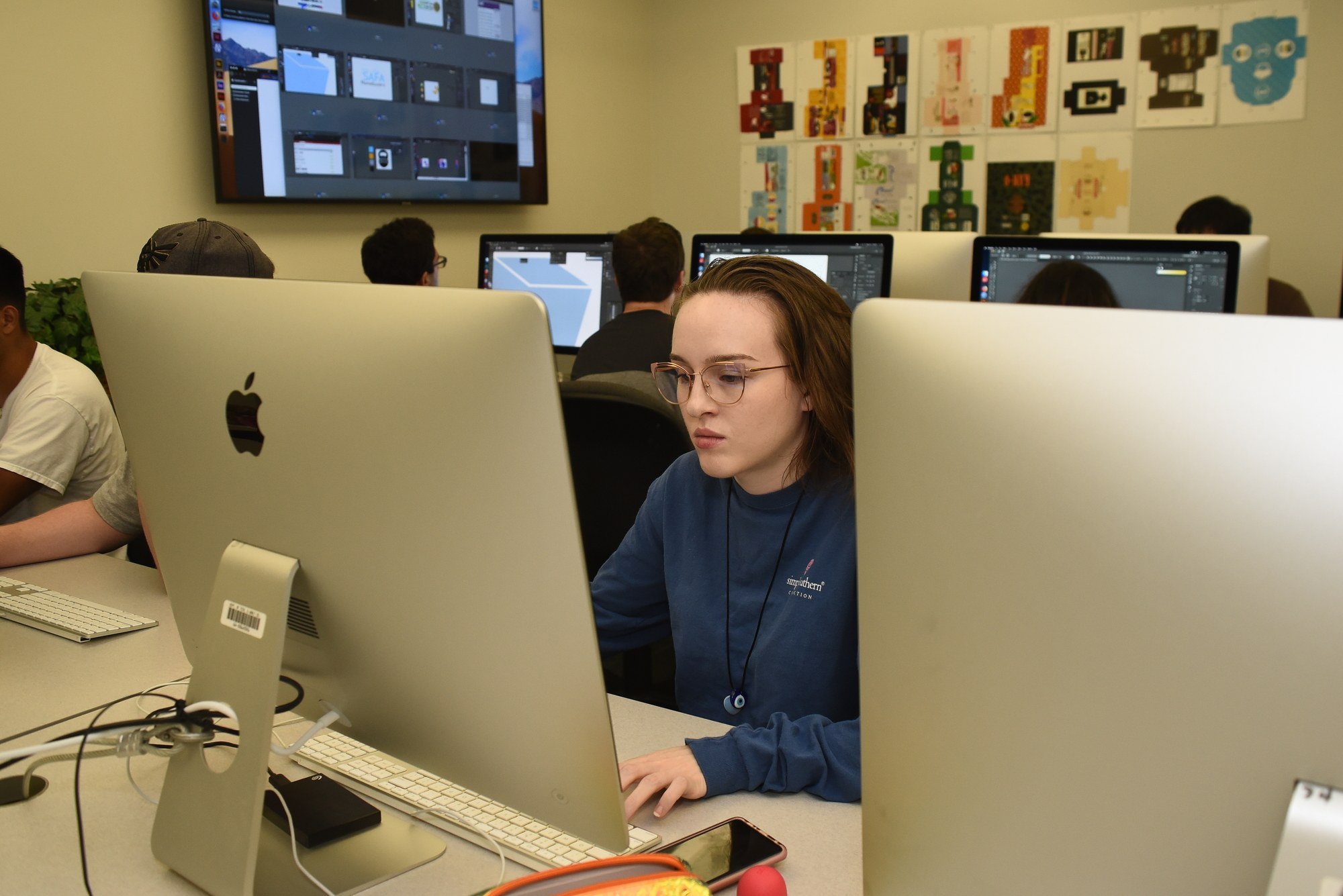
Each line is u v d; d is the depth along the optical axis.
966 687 0.57
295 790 0.97
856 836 0.91
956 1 4.48
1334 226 3.95
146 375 0.94
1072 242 2.01
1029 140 4.43
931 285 2.34
